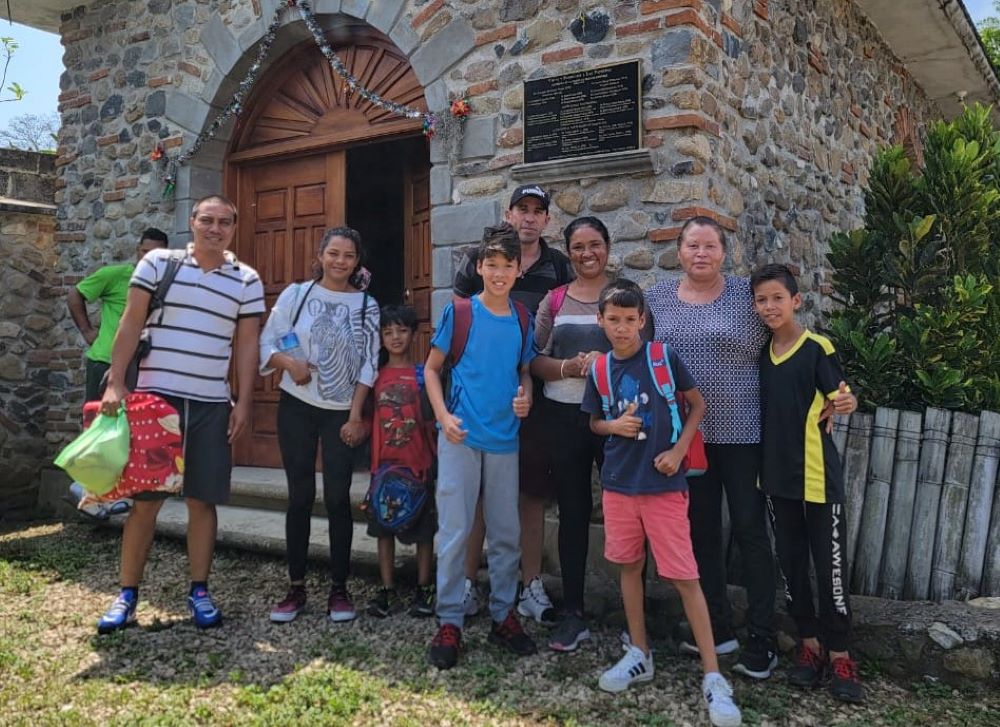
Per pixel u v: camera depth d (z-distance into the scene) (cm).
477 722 248
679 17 371
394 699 261
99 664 290
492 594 302
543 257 345
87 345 582
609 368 278
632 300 268
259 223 565
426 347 548
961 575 320
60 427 597
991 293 396
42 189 648
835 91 569
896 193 418
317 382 334
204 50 532
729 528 347
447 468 295
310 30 483
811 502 269
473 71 425
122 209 570
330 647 304
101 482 298
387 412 339
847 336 372
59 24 631
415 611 336
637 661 275
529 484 324
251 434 557
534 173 399
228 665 289
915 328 362
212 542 338
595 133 386
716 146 387
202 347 326
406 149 579
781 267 278
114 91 576
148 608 354
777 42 475
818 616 284
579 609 307
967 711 261
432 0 439
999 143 441
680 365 271
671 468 262
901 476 329
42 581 395
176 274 324
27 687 271
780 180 470
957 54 701
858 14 619
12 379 609
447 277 426
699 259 288
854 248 404
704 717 253
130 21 569
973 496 321
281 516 461
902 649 286
